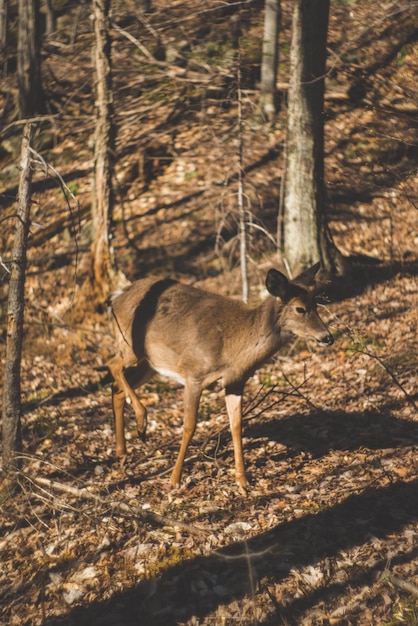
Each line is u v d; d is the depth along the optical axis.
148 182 21.56
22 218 10.19
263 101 21.94
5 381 10.41
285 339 9.96
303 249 16.80
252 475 10.73
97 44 16.27
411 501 9.66
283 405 13.17
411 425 11.79
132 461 11.64
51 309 17.94
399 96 23.42
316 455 11.15
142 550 9.27
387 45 25.09
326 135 22.05
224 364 10.07
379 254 18.36
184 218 20.09
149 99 22.97
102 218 16.89
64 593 8.81
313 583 8.46
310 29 15.94
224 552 9.05
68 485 10.95
